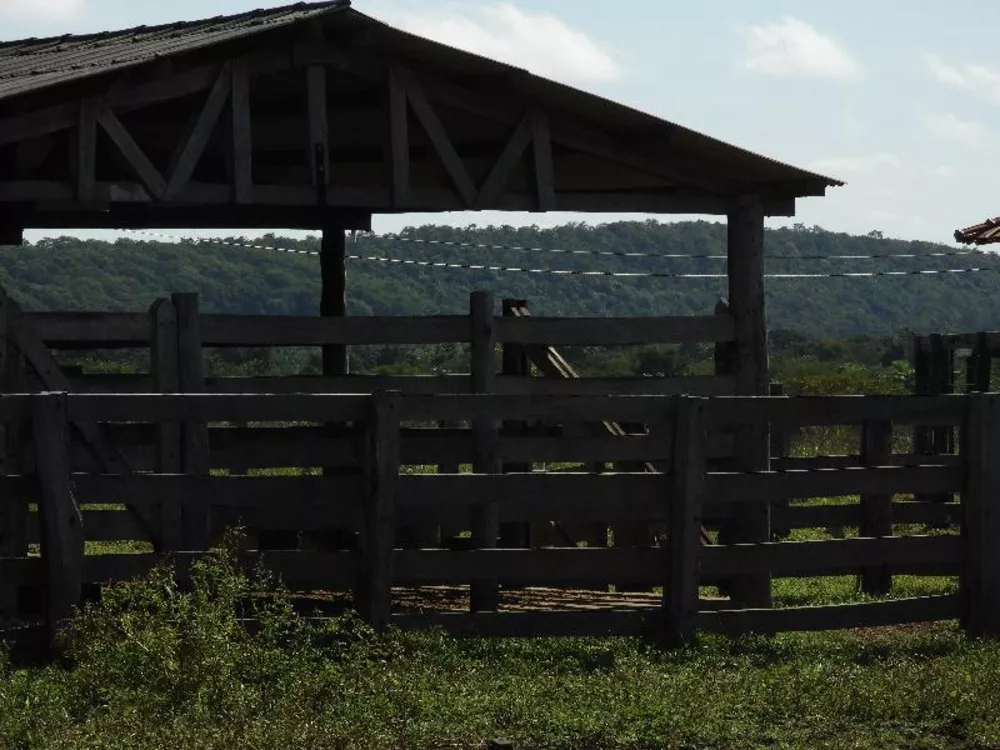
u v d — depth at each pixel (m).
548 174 19.31
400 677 12.02
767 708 11.88
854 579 21.28
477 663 13.16
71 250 128.25
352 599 15.88
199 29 19.84
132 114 20.64
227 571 12.82
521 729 11.16
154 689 11.30
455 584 18.66
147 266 127.62
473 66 18.62
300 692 11.30
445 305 136.00
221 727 10.59
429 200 18.81
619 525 19.95
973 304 182.12
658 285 167.00
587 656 13.95
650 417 14.66
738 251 19.84
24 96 16.06
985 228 30.09
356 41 18.30
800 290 179.75
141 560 13.98
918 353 31.97
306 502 14.10
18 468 15.68
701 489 14.71
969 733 11.36
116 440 17.25
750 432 18.91
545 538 20.19
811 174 19.50
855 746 10.92
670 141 19.33
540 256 166.25
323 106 18.36
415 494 14.12
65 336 16.41
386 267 146.62
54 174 20.17
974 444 15.48
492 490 14.31
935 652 14.70
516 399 14.32
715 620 14.89
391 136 18.64
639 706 11.65
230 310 122.69
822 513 19.42
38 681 11.77
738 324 19.67
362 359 78.50
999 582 15.53
